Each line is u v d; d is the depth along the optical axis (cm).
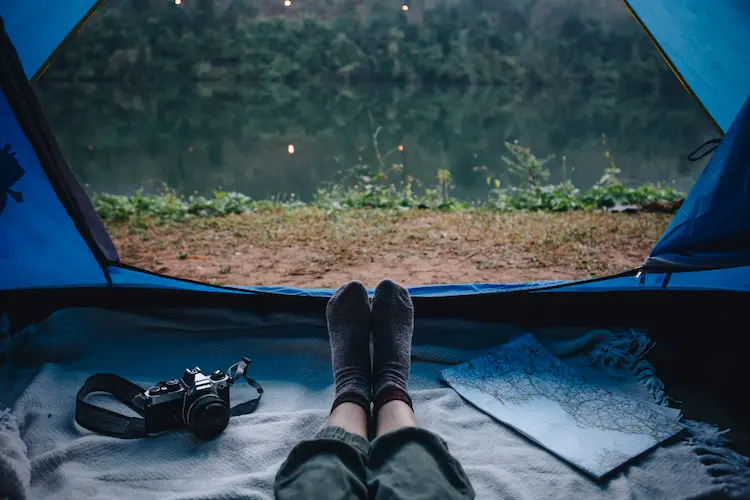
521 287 260
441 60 1481
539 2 1544
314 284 381
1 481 153
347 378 188
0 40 181
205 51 1449
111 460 175
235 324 247
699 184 210
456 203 625
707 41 237
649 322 247
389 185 716
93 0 235
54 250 233
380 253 447
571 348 234
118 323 241
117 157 819
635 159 823
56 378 209
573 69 1467
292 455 145
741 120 195
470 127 1014
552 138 939
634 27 1514
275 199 670
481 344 241
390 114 1112
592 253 439
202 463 174
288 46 1478
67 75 1342
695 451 179
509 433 189
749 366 221
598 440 181
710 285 244
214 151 859
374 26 1517
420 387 217
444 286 262
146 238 486
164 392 186
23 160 205
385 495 132
